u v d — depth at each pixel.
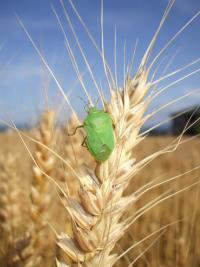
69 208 0.06
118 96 0.06
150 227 0.14
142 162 0.06
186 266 0.09
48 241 0.11
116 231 0.06
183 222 0.13
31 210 0.10
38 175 0.11
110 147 0.06
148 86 0.06
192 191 0.17
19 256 0.10
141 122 0.06
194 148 0.57
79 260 0.06
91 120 0.05
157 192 0.20
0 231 0.12
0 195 0.13
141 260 0.11
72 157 0.10
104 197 0.06
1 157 0.15
